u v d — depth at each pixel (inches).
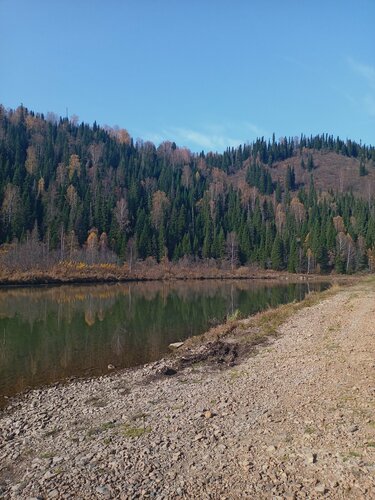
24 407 509.4
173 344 843.4
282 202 6210.6
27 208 3937.0
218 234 4463.6
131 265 3462.1
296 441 324.2
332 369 524.1
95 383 602.9
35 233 3457.2
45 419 458.9
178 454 325.4
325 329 806.5
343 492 249.8
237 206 5265.8
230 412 415.2
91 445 366.6
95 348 836.6
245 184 7022.6
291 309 1115.3
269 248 4224.9
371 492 245.9
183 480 285.7
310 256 3937.0
